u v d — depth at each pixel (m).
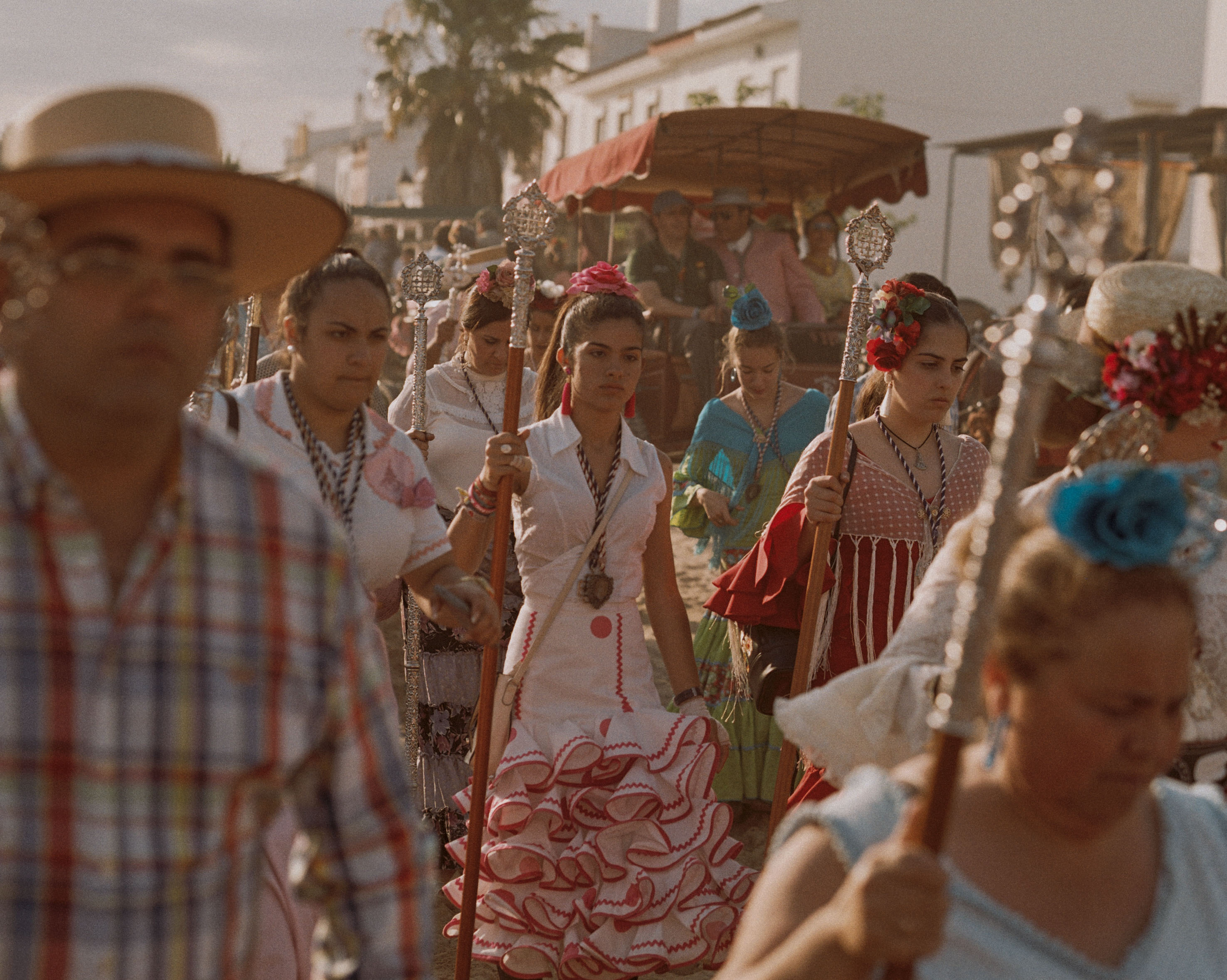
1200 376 2.82
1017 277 1.66
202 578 1.68
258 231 1.90
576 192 16.08
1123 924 1.79
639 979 4.47
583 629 4.12
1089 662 1.67
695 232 15.91
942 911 1.53
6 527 1.61
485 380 5.72
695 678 4.31
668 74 31.95
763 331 6.51
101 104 1.71
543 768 3.97
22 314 1.61
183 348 1.64
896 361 4.26
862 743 2.75
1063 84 29.05
